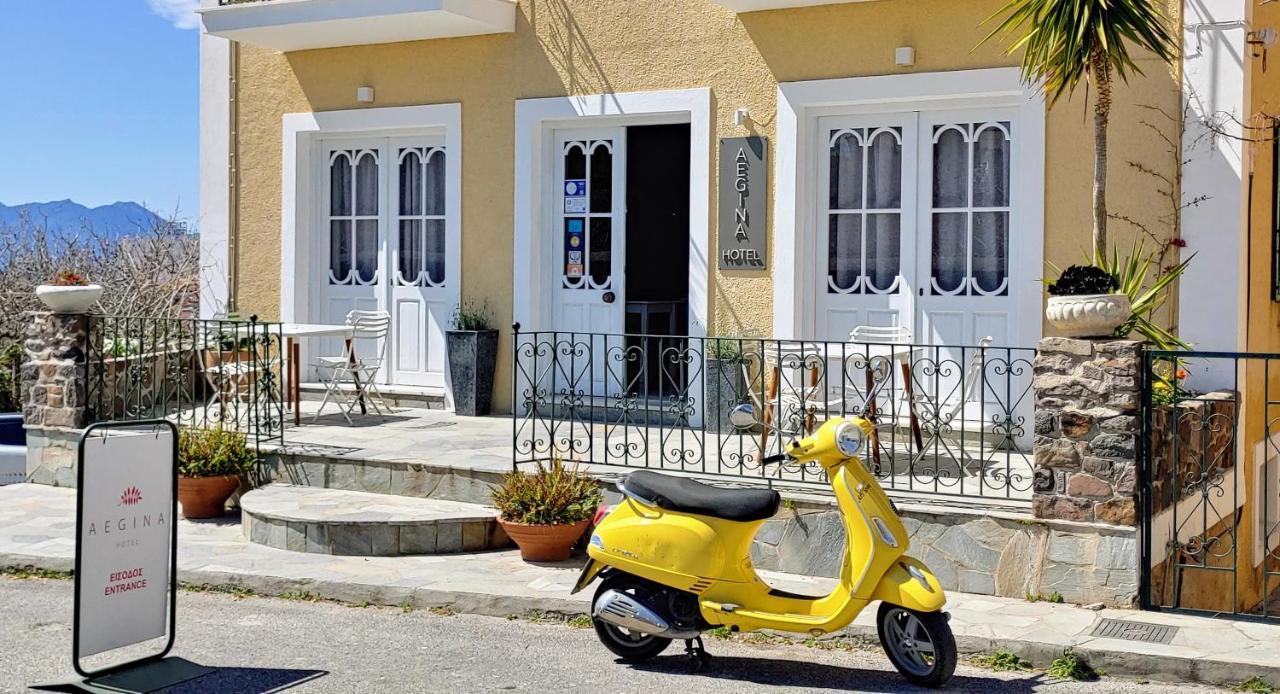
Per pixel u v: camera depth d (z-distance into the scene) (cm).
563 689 549
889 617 561
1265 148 923
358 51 1130
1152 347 782
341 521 768
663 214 1198
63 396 984
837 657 598
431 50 1099
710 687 553
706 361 978
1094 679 570
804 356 843
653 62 1011
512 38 1067
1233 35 817
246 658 593
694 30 994
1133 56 847
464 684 555
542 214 1077
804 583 694
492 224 1082
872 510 551
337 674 569
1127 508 641
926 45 910
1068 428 654
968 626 611
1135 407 641
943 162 929
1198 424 755
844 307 966
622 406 826
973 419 916
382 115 1120
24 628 648
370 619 667
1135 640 587
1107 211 857
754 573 586
